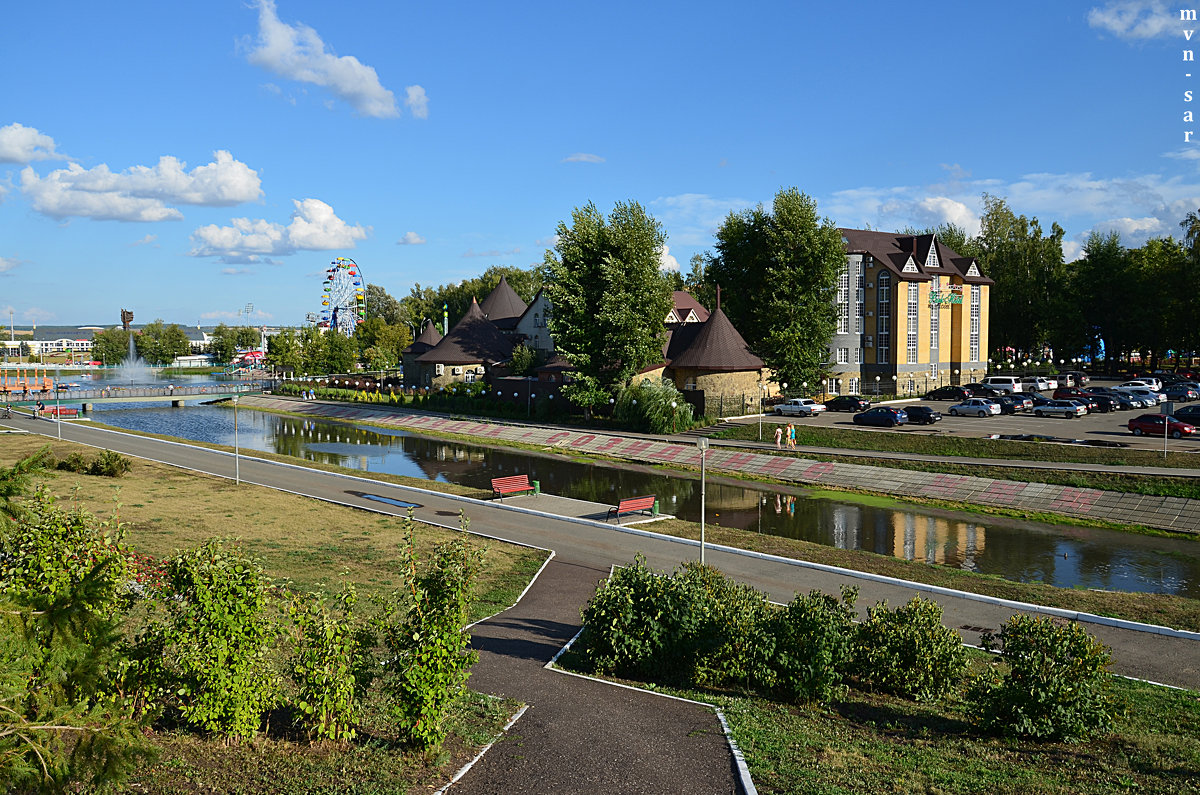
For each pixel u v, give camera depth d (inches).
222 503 1357.0
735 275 2974.9
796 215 2706.7
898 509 1551.4
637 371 2588.6
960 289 3358.8
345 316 6747.1
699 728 475.5
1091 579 1098.1
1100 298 3720.5
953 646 589.6
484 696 523.2
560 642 700.7
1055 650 494.9
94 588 279.7
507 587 919.0
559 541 1165.1
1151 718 530.0
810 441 2091.5
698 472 1952.5
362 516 1305.4
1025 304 3850.9
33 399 3592.5
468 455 2268.7
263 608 428.5
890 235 3454.7
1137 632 786.8
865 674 595.8
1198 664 692.7
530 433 2544.3
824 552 1121.4
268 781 376.8
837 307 2893.7
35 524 424.8
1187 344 3646.7
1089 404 2369.6
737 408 2529.5
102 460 1619.1
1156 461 1622.8
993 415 2383.1
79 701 270.7
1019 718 476.7
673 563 1040.2
